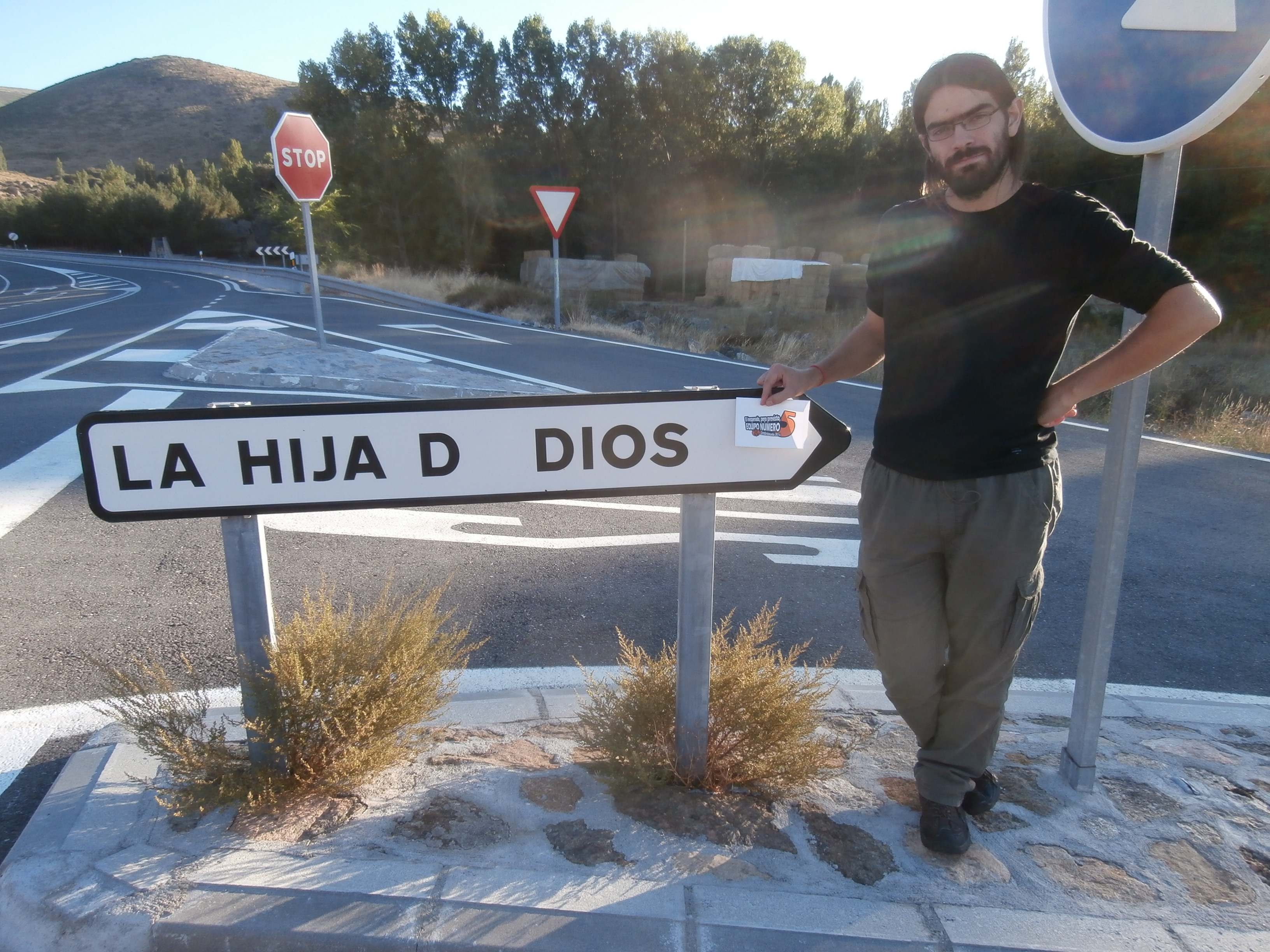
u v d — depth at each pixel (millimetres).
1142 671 3848
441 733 2703
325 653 2336
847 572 4805
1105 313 18531
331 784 2236
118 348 11953
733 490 2150
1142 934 1909
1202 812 2432
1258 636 4266
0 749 2760
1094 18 2152
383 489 2016
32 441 6719
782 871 2049
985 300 1923
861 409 9875
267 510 1987
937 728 2250
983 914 1941
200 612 3922
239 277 37469
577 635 3840
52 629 3705
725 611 4191
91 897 1839
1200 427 9750
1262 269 18906
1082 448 8414
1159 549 5547
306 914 1806
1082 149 21031
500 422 2021
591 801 2293
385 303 22031
